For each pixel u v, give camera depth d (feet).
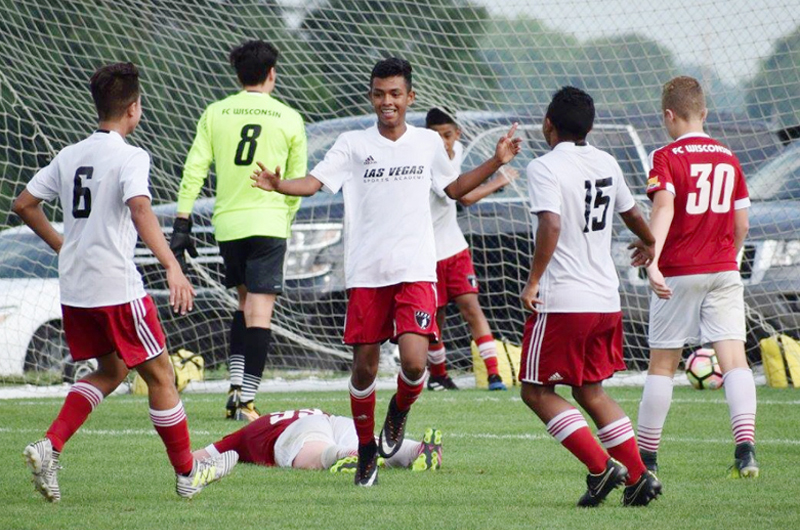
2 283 137.08
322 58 154.92
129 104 61.77
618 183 61.98
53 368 137.08
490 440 87.15
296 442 74.28
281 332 141.49
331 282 140.56
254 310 100.94
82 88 146.92
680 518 56.18
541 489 65.62
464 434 90.58
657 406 69.56
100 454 79.92
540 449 82.33
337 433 76.43
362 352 66.59
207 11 153.38
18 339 135.85
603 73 148.05
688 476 70.38
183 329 141.69
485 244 142.20
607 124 146.92
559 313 59.36
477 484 67.41
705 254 70.90
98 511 58.13
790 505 60.03
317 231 140.77
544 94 149.07
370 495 63.52
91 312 59.67
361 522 55.26
